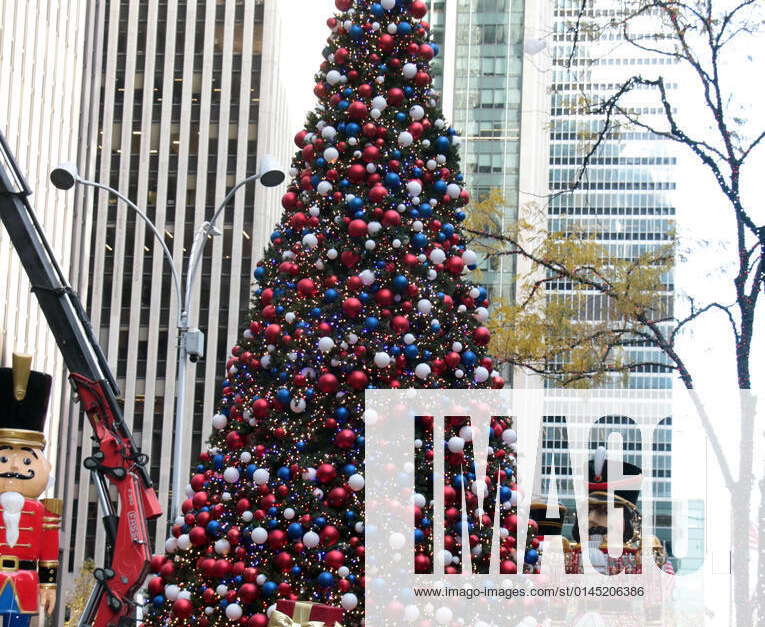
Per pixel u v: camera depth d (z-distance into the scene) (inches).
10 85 1772.9
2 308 1678.2
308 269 450.3
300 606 396.8
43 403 657.0
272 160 800.3
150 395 3004.4
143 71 3161.9
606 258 656.4
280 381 438.9
